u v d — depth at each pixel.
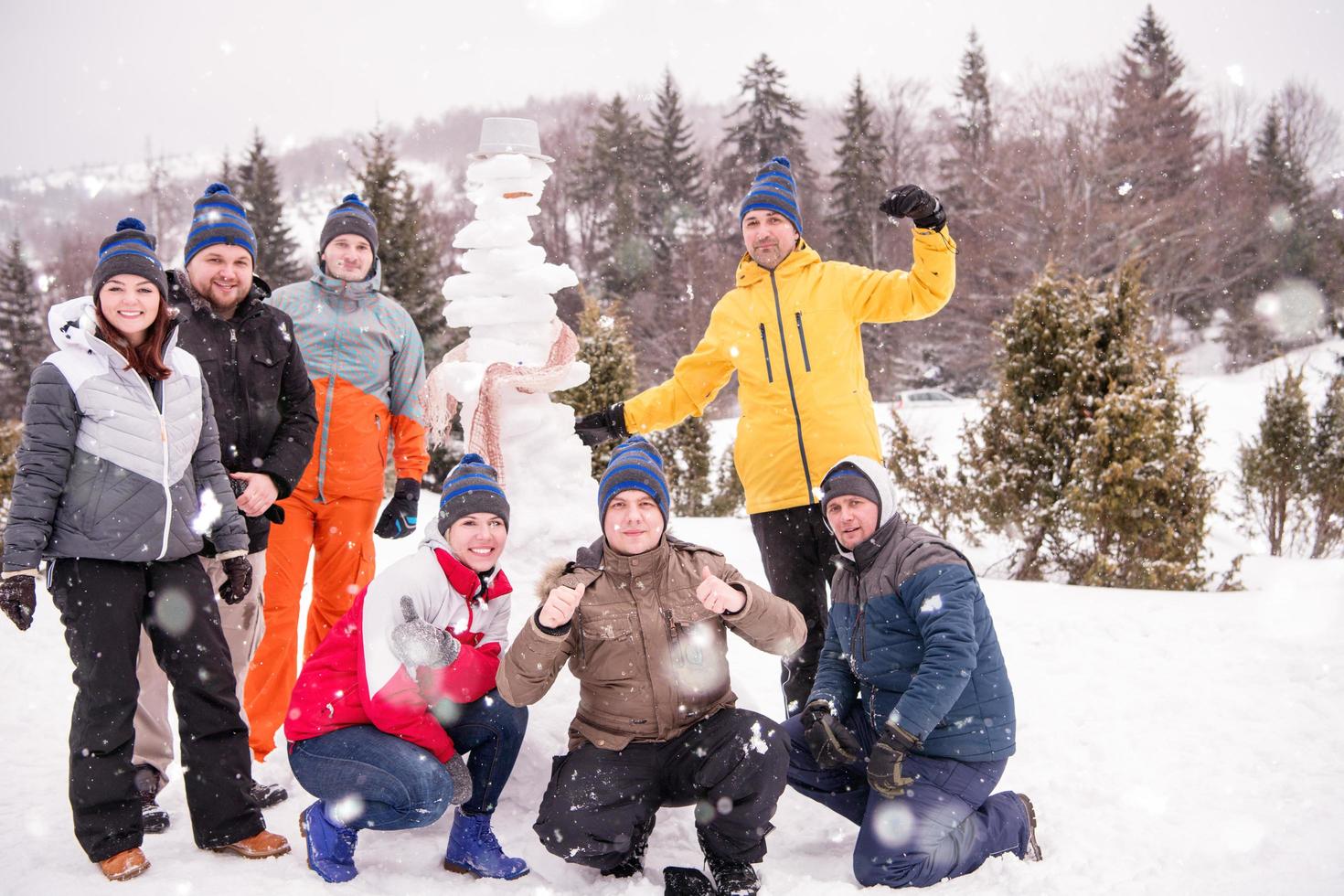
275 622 3.50
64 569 2.59
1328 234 30.84
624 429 3.97
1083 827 2.88
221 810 2.64
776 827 3.12
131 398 2.63
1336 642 4.52
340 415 3.64
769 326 3.62
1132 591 6.29
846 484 2.93
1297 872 2.37
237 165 31.28
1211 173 34.19
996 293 33.88
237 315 3.31
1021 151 34.47
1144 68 34.59
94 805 2.49
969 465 9.59
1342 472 11.24
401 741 2.66
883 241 36.62
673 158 40.06
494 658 2.94
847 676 3.09
